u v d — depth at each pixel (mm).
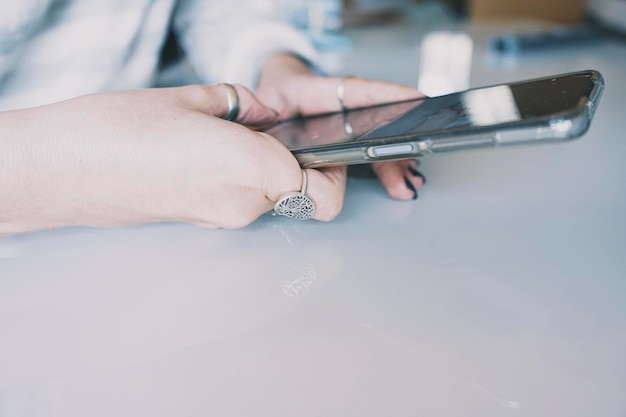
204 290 330
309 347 273
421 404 233
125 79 634
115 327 299
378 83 516
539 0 1559
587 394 233
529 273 325
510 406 229
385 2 1781
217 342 281
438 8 1762
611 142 528
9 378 264
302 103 562
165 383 255
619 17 1053
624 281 310
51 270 360
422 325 284
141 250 382
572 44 1018
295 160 366
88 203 364
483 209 411
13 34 489
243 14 748
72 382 259
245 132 364
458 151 297
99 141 347
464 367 253
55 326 302
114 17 580
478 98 384
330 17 1301
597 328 274
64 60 555
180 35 787
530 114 279
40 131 345
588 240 356
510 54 956
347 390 244
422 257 352
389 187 441
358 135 381
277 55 680
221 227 399
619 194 418
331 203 384
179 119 365
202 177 357
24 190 344
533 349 262
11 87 539
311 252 368
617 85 730
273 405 238
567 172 466
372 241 377
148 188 360
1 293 335
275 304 311
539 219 389
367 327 285
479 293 309
